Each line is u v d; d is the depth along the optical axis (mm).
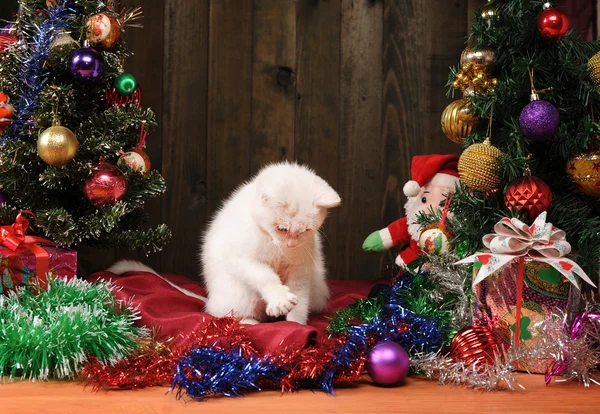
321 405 1299
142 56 2107
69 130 1623
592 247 1452
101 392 1340
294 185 1490
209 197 2135
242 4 2129
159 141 2121
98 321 1447
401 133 2156
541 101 1420
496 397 1340
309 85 2141
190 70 2123
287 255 1539
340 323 1493
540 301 1430
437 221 1689
